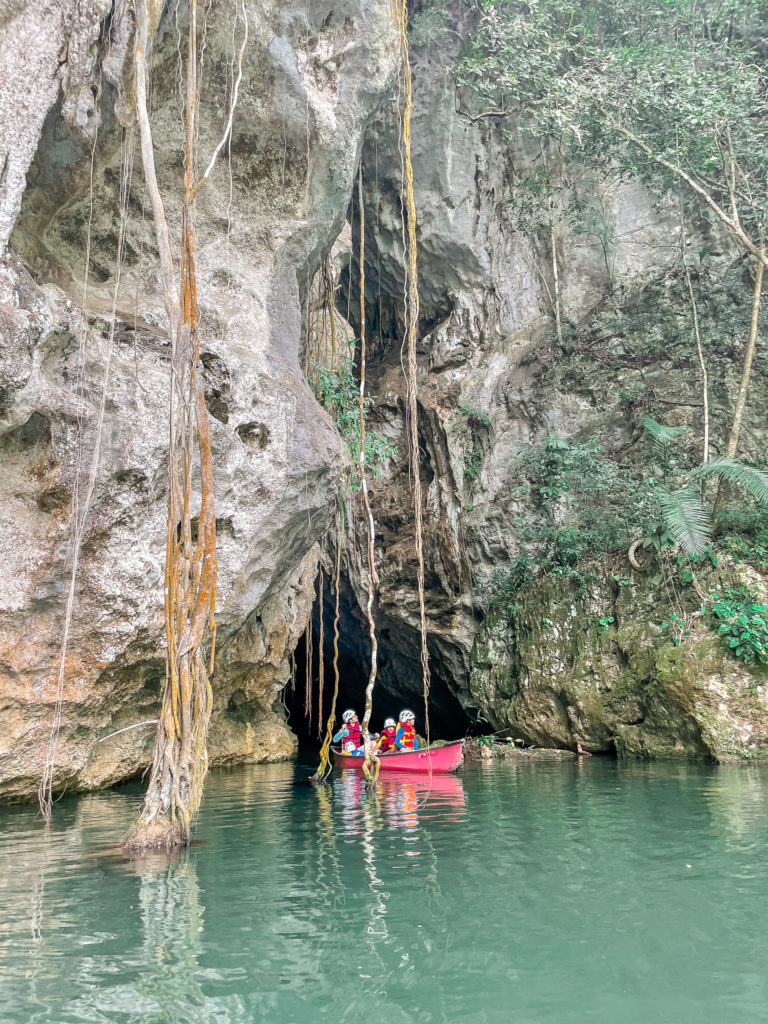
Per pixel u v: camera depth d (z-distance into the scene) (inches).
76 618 256.5
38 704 250.2
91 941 116.0
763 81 489.1
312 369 450.3
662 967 105.7
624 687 434.6
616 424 538.6
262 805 256.2
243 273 337.4
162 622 277.0
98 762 279.9
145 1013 91.3
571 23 540.1
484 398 586.2
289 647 466.3
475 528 564.1
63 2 228.4
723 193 518.6
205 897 139.7
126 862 168.6
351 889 145.1
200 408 183.3
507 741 497.4
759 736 370.3
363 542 615.2
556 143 579.8
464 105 598.9
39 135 230.7
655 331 540.4
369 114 372.5
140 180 310.8
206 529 185.5
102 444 258.1
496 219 607.5
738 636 391.9
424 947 113.4
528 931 120.6
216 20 311.3
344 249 522.6
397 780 327.0
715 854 172.6
